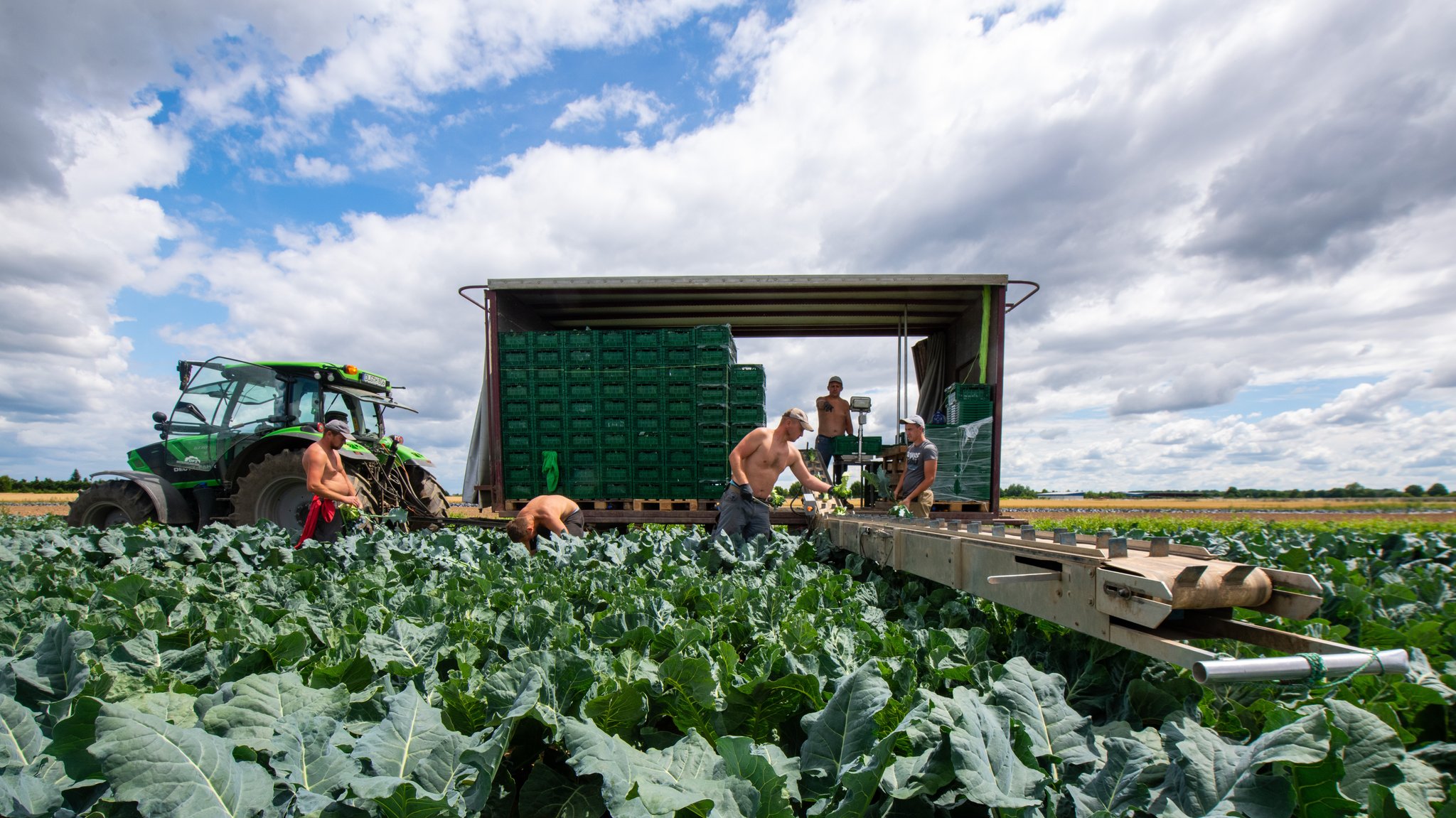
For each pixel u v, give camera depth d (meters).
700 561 5.32
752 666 2.25
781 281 8.69
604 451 8.74
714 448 8.59
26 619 2.85
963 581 3.43
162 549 5.25
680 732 1.91
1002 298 8.73
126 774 1.20
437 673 2.21
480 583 3.62
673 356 8.70
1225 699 2.17
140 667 2.15
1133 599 2.06
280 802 1.34
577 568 4.80
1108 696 2.34
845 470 10.49
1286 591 2.05
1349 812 1.32
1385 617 3.12
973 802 1.38
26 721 1.56
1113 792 1.43
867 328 11.27
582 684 1.82
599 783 1.52
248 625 2.58
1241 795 1.32
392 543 5.49
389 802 1.25
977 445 8.80
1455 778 1.66
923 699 1.54
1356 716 1.48
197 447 9.71
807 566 5.13
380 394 10.74
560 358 8.77
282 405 9.40
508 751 1.66
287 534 6.34
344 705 1.77
